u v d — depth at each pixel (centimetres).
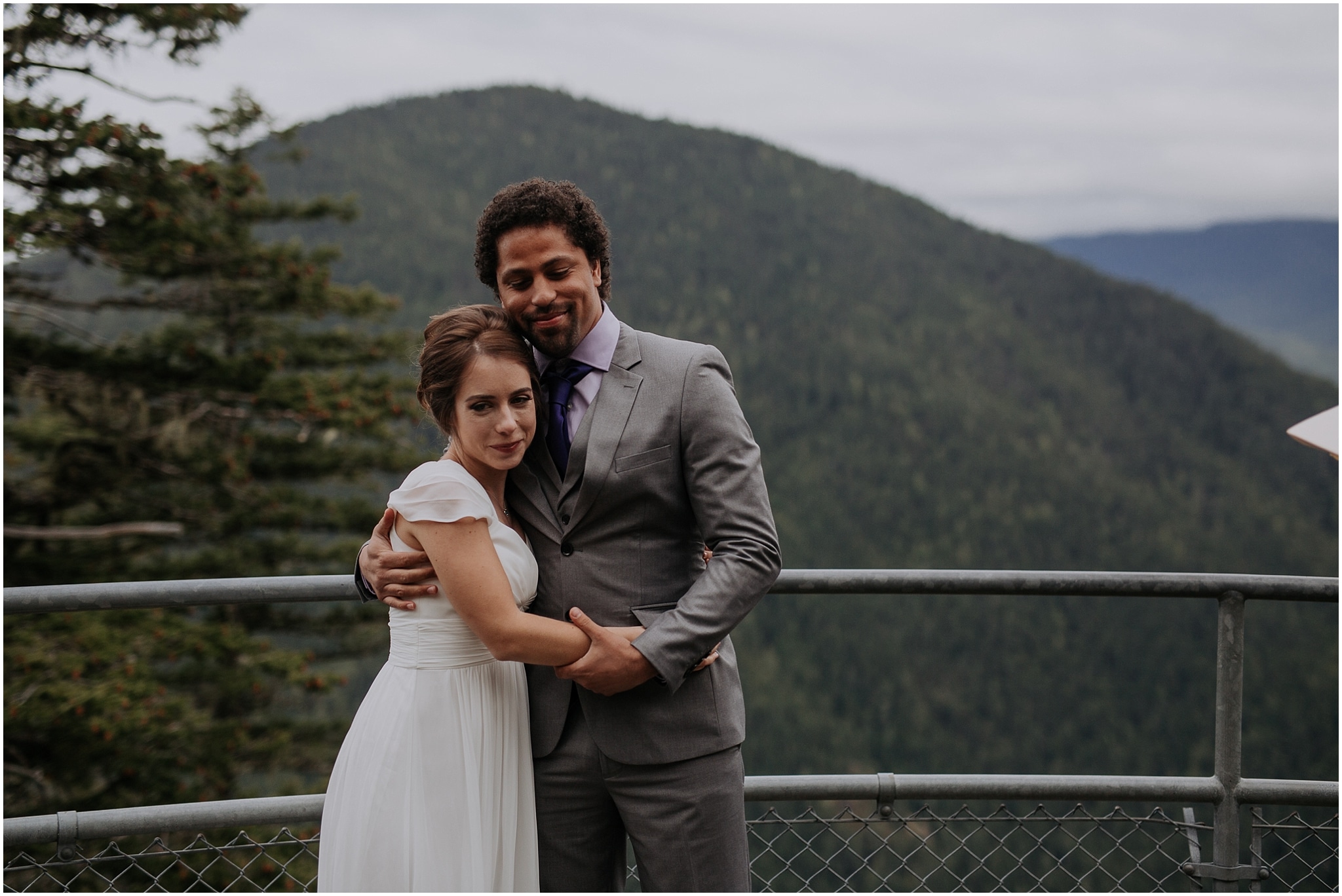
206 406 978
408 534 159
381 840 160
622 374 163
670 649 152
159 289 999
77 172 835
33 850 621
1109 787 209
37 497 901
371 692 169
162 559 984
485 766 162
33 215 819
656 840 163
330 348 1110
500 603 150
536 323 161
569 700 167
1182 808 213
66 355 903
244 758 951
